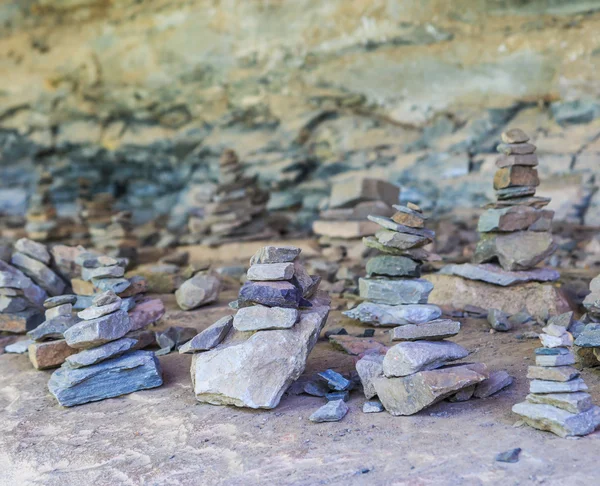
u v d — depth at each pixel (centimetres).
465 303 571
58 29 1593
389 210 882
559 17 1060
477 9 1124
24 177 1692
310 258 898
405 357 350
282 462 306
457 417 338
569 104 1074
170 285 719
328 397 375
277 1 1330
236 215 1057
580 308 568
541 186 1070
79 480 314
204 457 321
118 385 413
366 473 288
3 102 1648
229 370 375
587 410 311
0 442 363
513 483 266
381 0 1219
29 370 473
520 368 406
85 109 1609
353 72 1288
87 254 554
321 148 1369
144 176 1628
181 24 1448
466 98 1182
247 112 1453
